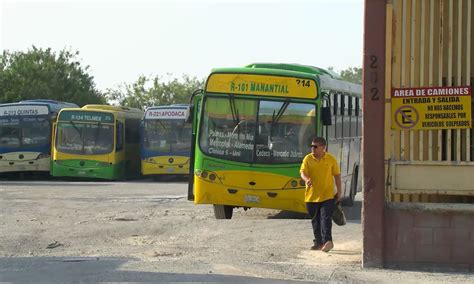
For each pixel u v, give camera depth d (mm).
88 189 23547
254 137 14445
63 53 62469
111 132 29281
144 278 8445
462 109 9258
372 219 9320
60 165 28969
